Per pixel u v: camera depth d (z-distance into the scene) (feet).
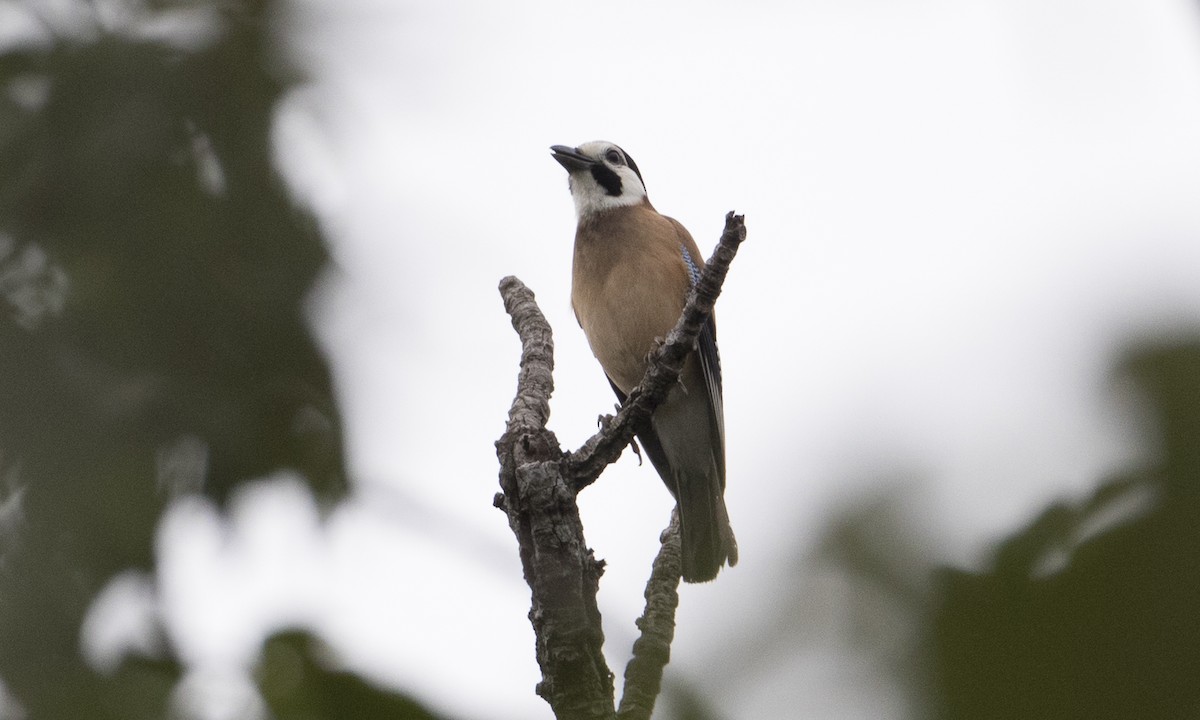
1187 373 5.46
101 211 42.19
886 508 6.27
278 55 42.65
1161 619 5.34
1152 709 5.30
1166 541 5.38
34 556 38.09
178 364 41.34
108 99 42.39
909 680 5.80
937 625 5.80
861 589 6.10
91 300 41.14
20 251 41.65
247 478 41.04
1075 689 5.44
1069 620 5.52
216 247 42.39
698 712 6.26
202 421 40.52
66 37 43.06
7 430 39.58
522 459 19.21
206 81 42.42
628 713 18.28
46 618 36.86
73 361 40.63
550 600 18.06
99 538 38.96
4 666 35.27
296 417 41.78
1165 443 5.45
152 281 41.78
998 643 5.66
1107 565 5.49
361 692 14.64
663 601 20.06
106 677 26.32
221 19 42.80
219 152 43.11
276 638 18.13
